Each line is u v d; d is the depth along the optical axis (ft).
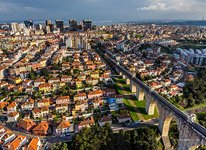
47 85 637.71
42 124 444.96
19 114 509.76
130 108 540.52
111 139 385.29
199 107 592.19
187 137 345.72
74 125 461.78
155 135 426.92
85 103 526.57
